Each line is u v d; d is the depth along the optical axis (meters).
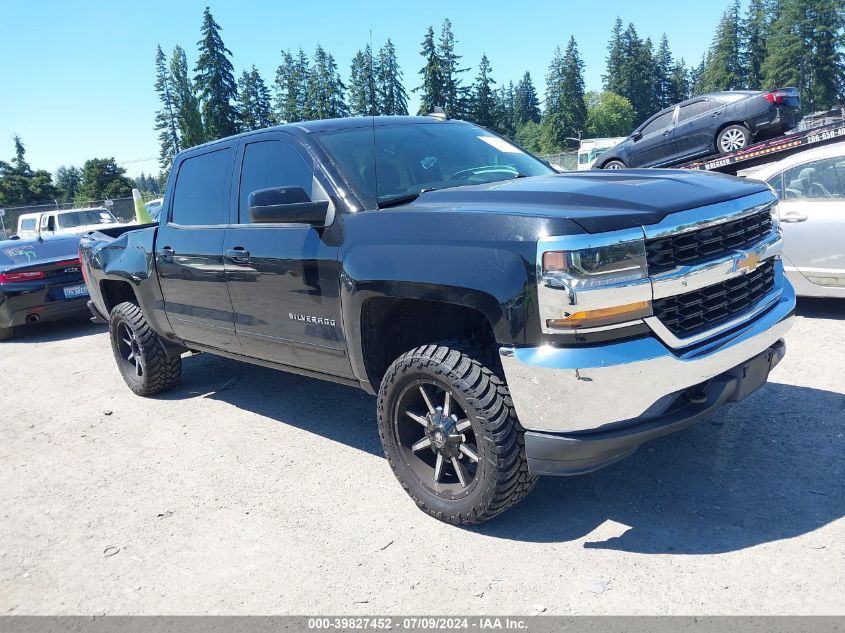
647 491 3.45
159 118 72.62
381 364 3.67
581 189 3.08
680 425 2.88
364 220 3.49
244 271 4.25
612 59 112.12
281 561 3.16
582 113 93.19
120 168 76.69
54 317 9.84
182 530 3.55
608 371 2.65
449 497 3.29
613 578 2.78
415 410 3.46
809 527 2.98
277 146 4.20
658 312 2.77
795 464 3.54
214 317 4.71
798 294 6.55
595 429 2.76
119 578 3.16
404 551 3.15
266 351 4.38
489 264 2.85
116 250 5.81
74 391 6.54
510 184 3.47
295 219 3.56
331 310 3.68
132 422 5.36
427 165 4.06
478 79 78.00
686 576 2.74
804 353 5.33
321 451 4.43
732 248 3.08
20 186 77.81
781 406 4.29
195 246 4.73
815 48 77.38
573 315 2.65
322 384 5.90
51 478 4.42
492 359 3.12
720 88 93.50
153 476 4.28
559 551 3.01
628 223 2.71
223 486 4.03
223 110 61.38
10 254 9.83
